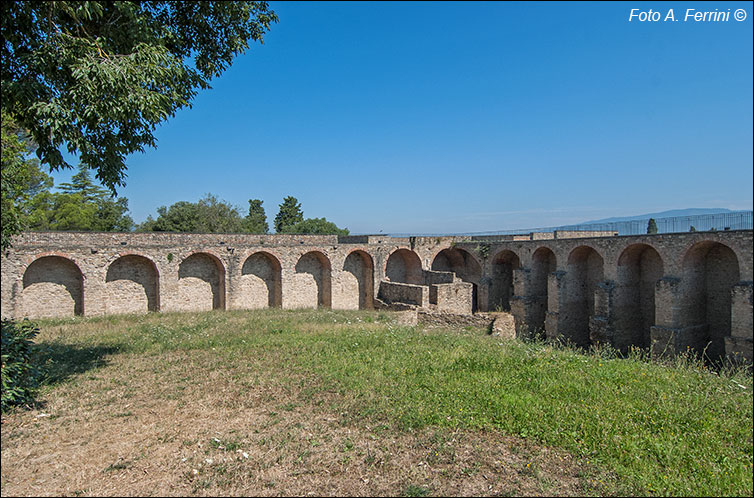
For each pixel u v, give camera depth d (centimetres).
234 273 2675
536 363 1151
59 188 5312
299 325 1856
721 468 617
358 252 3275
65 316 2144
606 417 780
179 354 1275
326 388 948
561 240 2834
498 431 738
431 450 672
